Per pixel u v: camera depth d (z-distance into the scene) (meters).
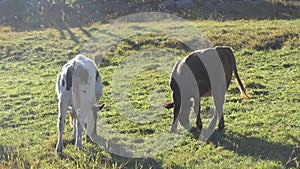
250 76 16.56
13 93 15.59
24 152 10.16
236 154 9.90
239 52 19.97
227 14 30.02
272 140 10.63
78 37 23.56
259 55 19.42
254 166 9.25
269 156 9.75
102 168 9.20
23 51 21.66
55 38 23.59
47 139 11.23
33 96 15.23
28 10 33.34
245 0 33.28
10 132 11.88
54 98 14.84
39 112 13.49
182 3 32.44
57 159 9.69
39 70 19.09
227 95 14.37
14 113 13.45
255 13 30.77
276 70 17.38
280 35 21.59
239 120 12.12
